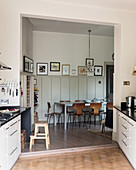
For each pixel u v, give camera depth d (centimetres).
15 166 310
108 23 426
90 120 650
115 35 452
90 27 611
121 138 369
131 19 432
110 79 757
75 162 328
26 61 476
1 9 356
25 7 364
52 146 391
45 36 671
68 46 695
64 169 300
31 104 520
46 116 638
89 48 718
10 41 359
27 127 433
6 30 357
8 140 269
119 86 429
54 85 683
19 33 361
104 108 718
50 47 676
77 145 398
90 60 718
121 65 426
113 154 366
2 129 241
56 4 381
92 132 521
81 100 674
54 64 680
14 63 360
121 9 420
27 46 509
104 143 413
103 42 733
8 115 300
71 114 579
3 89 358
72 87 701
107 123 475
